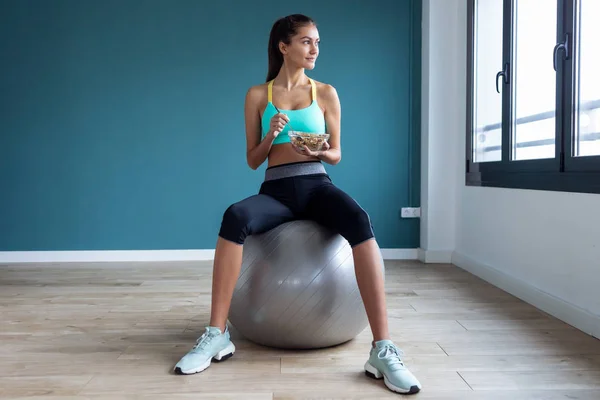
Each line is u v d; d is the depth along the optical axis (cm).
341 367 183
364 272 181
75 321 244
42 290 314
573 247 237
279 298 188
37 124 425
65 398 157
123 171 427
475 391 162
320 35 424
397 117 426
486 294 297
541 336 218
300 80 216
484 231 347
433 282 332
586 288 227
